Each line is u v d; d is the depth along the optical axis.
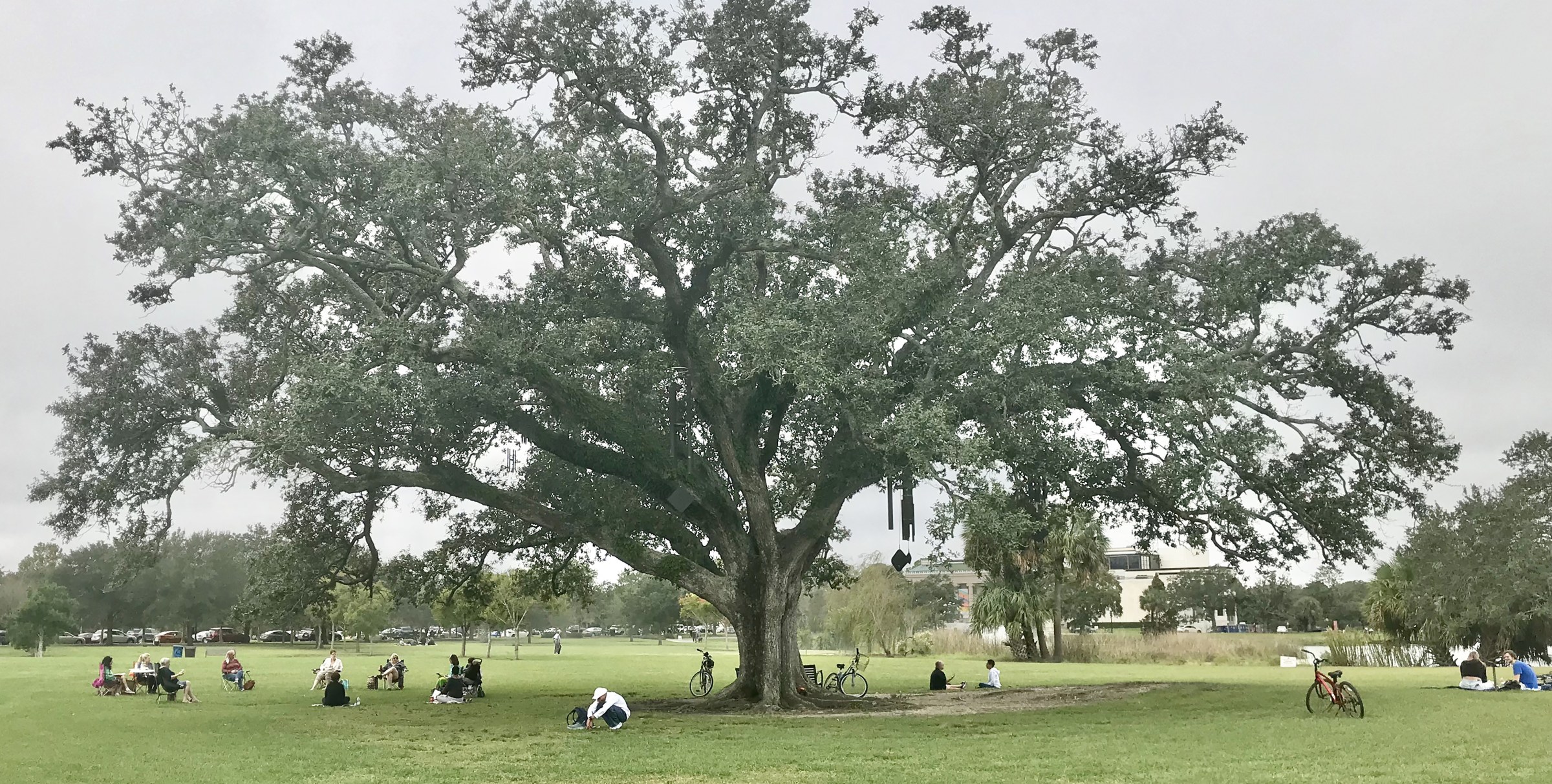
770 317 21.19
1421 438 25.62
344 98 23.84
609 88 22.20
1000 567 62.03
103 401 24.58
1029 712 24.28
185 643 97.31
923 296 22.92
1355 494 26.36
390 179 20.86
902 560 24.31
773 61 24.03
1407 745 16.69
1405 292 25.14
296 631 123.31
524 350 23.14
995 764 14.86
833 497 26.50
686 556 27.11
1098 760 15.24
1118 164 24.56
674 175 23.42
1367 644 56.12
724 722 21.94
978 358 22.02
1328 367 25.86
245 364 25.81
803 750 16.77
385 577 30.67
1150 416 23.19
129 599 97.25
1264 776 13.52
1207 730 19.52
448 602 31.16
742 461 26.06
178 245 21.14
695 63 23.19
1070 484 25.98
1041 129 24.45
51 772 14.66
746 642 25.91
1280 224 25.20
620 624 176.88
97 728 20.89
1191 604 110.88
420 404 21.78
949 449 19.95
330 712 24.81
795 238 24.45
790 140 25.67
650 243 24.08
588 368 25.11
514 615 62.00
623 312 24.94
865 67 24.42
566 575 32.38
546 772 14.36
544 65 22.58
